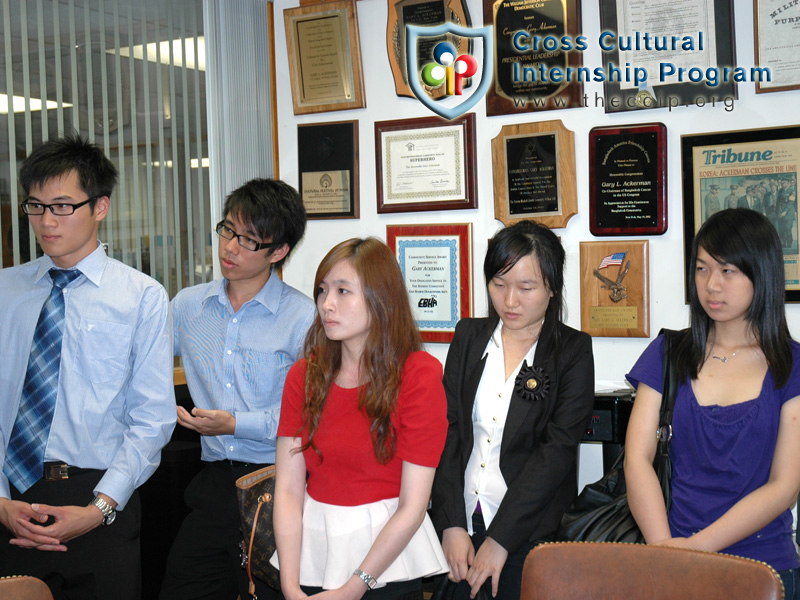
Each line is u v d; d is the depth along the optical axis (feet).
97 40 8.67
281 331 6.88
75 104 8.43
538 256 6.16
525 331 6.55
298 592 4.70
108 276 6.18
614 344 9.13
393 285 4.96
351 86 10.14
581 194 9.20
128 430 6.08
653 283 8.93
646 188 8.80
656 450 5.85
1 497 5.75
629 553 4.10
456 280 9.76
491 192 9.64
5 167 7.81
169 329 6.41
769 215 8.32
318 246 10.64
